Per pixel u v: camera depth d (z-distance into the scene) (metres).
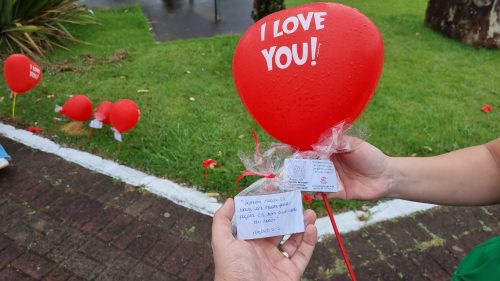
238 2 3.56
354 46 0.54
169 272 1.16
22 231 1.28
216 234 0.56
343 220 1.30
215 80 2.16
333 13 0.55
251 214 0.57
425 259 1.21
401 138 1.70
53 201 1.38
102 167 1.52
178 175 1.48
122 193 1.42
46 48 2.46
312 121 0.56
